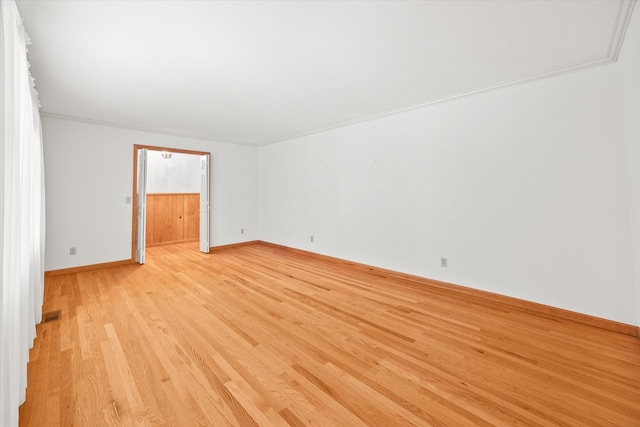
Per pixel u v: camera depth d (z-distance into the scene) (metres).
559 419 1.41
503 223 2.95
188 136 5.30
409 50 2.22
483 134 3.06
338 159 4.66
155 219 6.28
